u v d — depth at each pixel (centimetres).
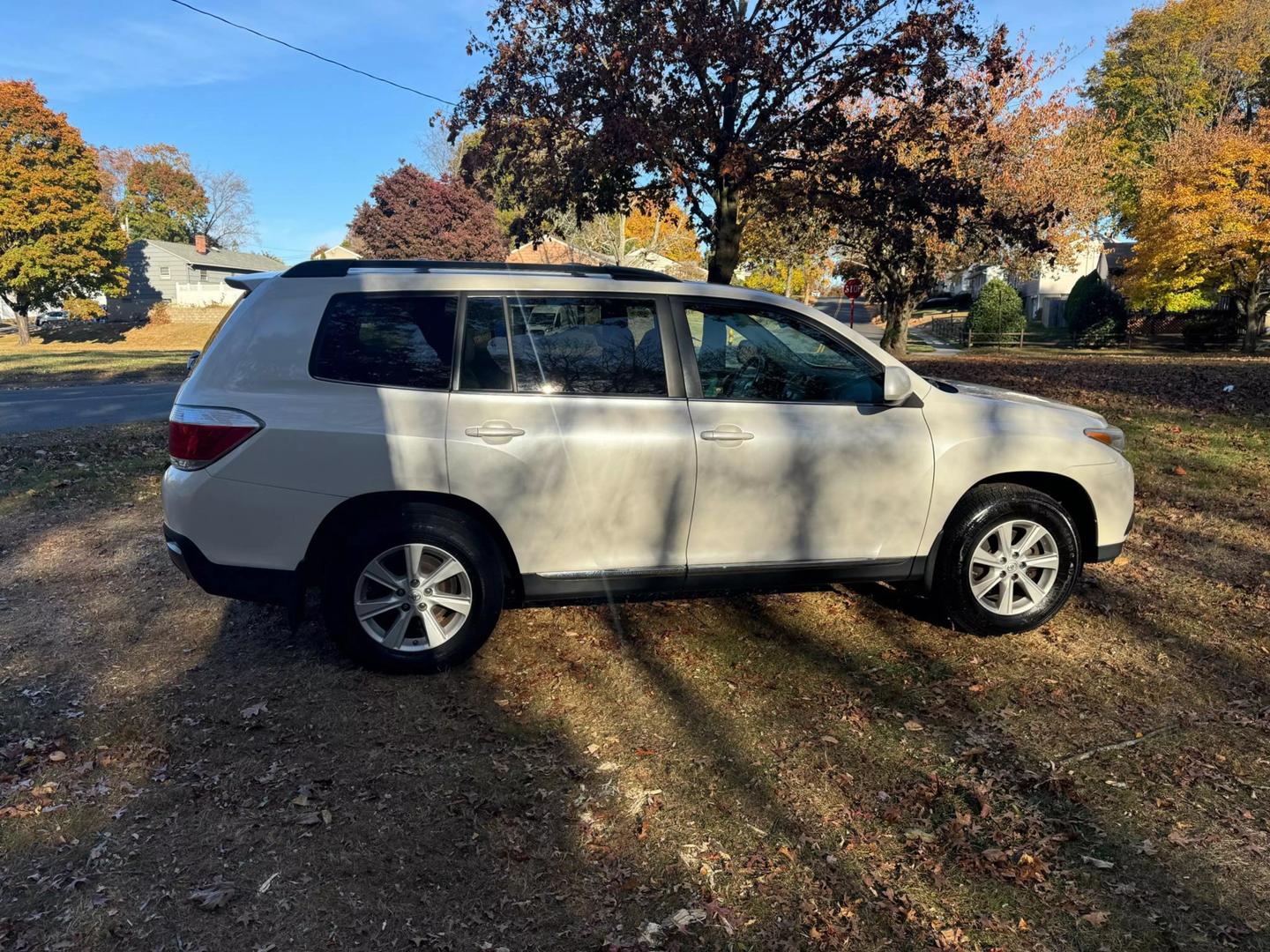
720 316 407
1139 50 4212
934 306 6197
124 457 866
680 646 418
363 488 366
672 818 287
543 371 383
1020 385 1321
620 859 267
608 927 239
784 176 1191
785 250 2303
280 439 359
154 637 432
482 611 384
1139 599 482
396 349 375
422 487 369
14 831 279
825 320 418
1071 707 359
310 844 273
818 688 376
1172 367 1584
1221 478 732
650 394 391
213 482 360
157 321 5078
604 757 323
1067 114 2291
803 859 267
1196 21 4091
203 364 375
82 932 236
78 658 408
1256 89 3959
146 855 268
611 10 1074
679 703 363
